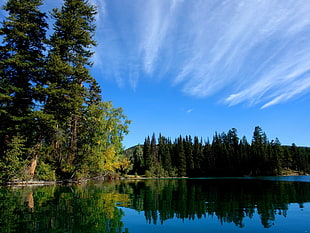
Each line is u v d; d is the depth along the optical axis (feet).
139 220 16.28
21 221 15.14
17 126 48.93
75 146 68.95
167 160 231.09
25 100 55.72
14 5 55.21
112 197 29.66
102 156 73.15
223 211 19.80
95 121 72.54
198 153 239.09
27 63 52.24
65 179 63.10
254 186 53.57
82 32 63.16
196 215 18.15
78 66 61.72
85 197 28.66
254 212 19.30
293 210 20.10
